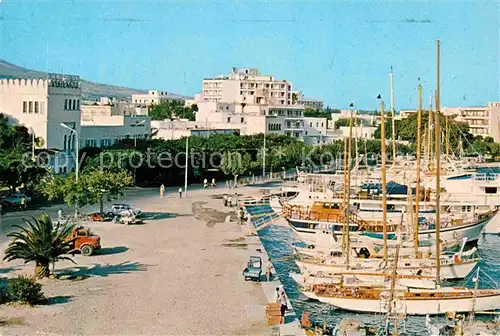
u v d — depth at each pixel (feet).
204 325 143.54
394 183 318.04
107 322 142.92
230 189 438.81
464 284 216.74
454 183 324.60
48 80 395.14
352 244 255.09
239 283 181.27
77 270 190.39
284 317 148.66
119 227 270.46
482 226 290.76
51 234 179.11
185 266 200.75
